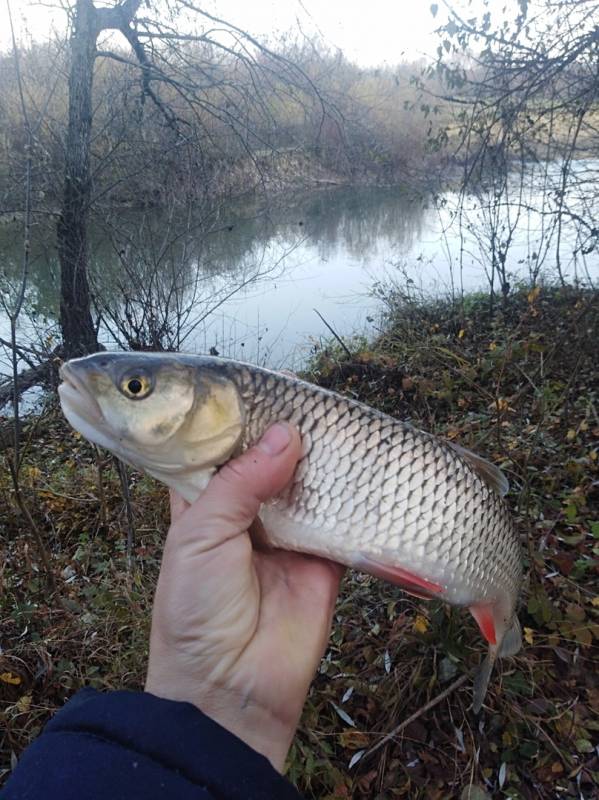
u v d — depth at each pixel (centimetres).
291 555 27
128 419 25
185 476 26
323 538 26
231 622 22
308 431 25
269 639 23
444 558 27
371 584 50
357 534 26
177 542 22
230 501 22
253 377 26
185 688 21
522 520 54
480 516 28
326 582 27
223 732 17
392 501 26
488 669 30
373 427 26
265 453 23
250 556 23
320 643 25
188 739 16
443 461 27
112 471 74
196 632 21
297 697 23
